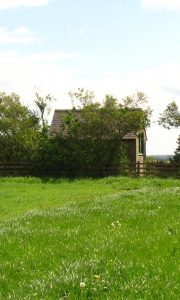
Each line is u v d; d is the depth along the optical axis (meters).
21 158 52.22
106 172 50.09
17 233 14.66
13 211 25.72
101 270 9.30
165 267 9.46
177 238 12.68
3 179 47.25
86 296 8.01
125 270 9.27
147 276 8.91
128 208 19.66
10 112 53.12
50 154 50.53
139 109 51.38
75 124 50.66
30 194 35.03
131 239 12.62
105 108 50.06
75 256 10.93
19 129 52.78
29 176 49.12
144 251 11.08
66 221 16.80
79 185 43.16
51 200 30.78
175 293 7.94
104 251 11.10
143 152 64.88
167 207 19.75
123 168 50.22
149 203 20.89
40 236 13.92
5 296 8.15
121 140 52.16
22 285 8.84
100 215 18.00
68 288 8.30
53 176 50.59
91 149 50.62
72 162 50.19
